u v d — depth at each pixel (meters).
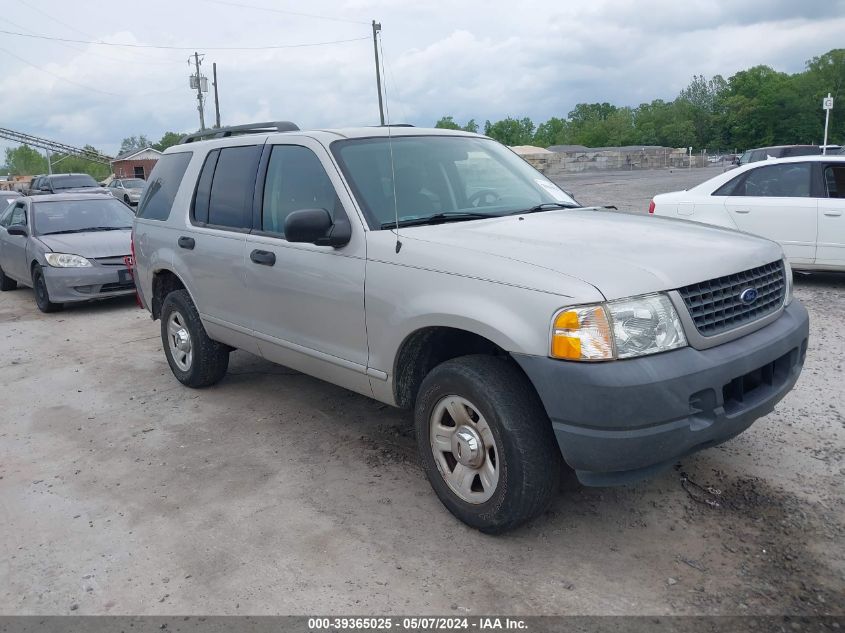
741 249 3.47
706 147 114.25
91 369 6.75
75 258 9.44
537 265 3.16
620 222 3.95
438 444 3.58
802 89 102.94
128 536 3.64
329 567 3.28
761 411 3.27
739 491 3.74
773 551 3.22
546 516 3.60
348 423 4.99
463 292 3.31
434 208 4.14
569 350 2.92
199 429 5.02
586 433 2.94
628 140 117.75
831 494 3.67
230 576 3.25
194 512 3.85
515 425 3.16
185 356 5.83
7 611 3.09
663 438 2.93
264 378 6.06
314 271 4.14
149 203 6.08
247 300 4.80
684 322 3.03
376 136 4.45
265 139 4.80
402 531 3.54
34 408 5.70
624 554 3.26
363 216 3.92
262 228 4.68
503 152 5.00
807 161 8.49
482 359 3.36
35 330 8.73
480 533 3.49
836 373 5.41
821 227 8.25
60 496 4.12
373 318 3.79
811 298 7.95
